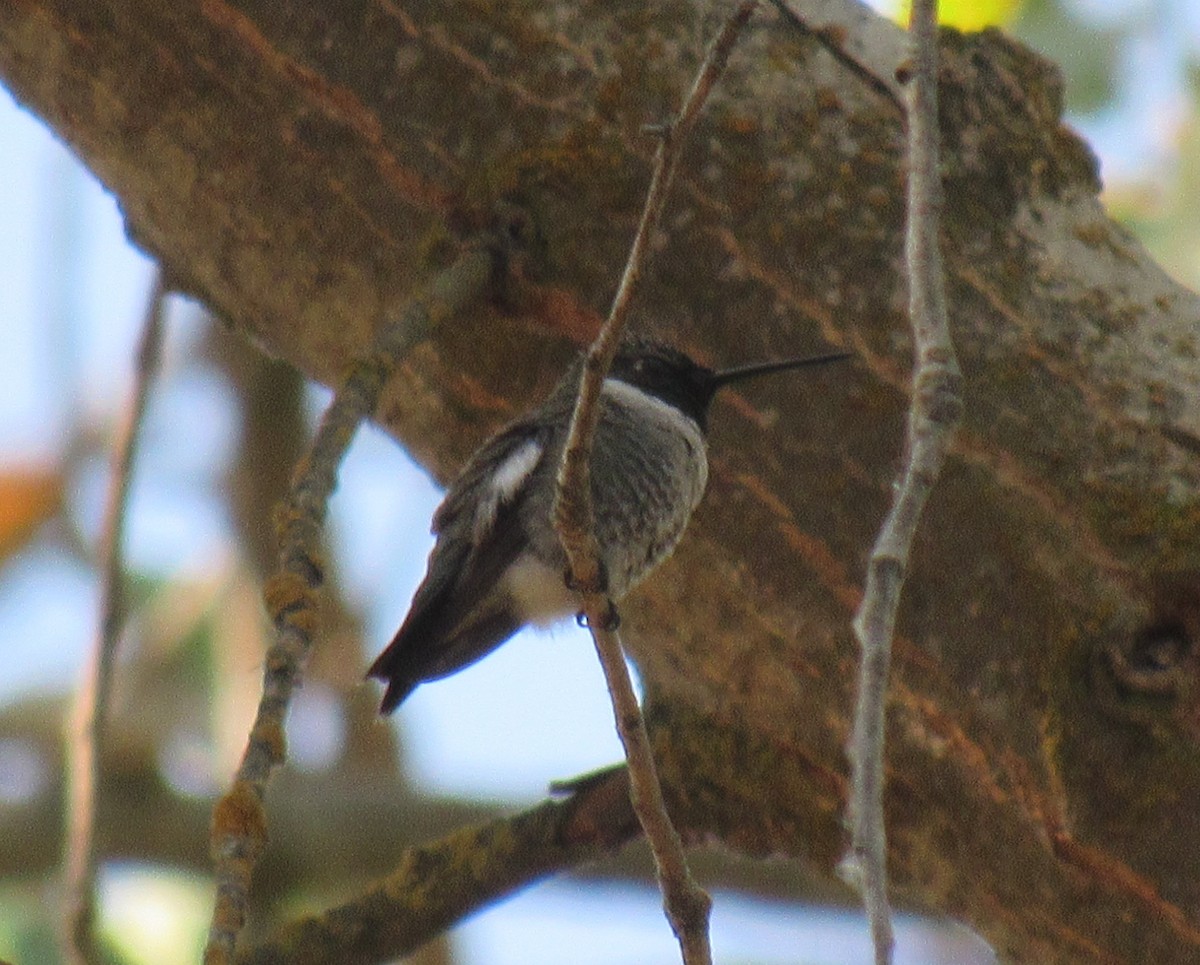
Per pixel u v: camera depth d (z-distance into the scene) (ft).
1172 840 19.90
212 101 24.85
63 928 28.94
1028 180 22.58
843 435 21.88
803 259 22.31
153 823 40.55
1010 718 20.52
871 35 23.41
